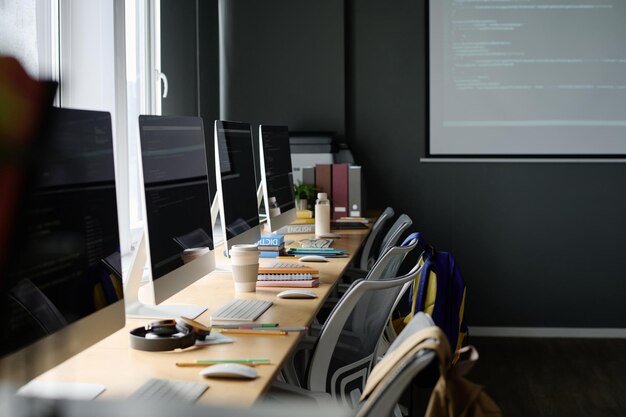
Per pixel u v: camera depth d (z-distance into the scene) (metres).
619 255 5.08
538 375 4.18
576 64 5.02
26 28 2.44
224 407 0.42
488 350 4.77
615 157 5.04
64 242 1.26
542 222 5.11
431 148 5.13
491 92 5.07
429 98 5.11
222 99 5.14
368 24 5.12
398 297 2.08
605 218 5.08
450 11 5.07
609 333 5.11
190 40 4.69
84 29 3.25
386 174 5.16
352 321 1.94
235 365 1.46
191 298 2.27
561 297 5.13
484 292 5.16
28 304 1.12
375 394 1.06
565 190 5.09
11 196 0.35
